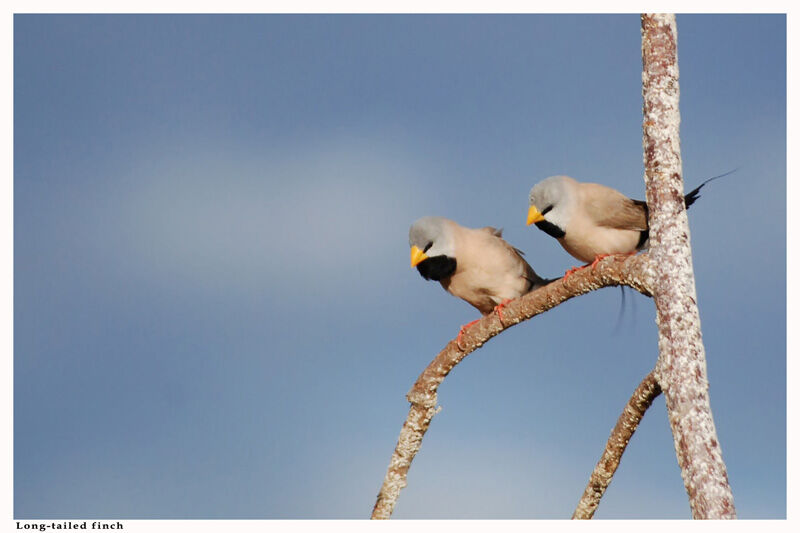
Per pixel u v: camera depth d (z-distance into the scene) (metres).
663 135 6.92
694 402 6.29
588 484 9.23
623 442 8.77
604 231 9.86
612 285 7.40
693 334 6.49
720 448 6.20
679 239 6.75
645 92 7.05
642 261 6.88
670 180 6.86
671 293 6.60
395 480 9.45
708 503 5.94
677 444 6.27
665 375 6.49
